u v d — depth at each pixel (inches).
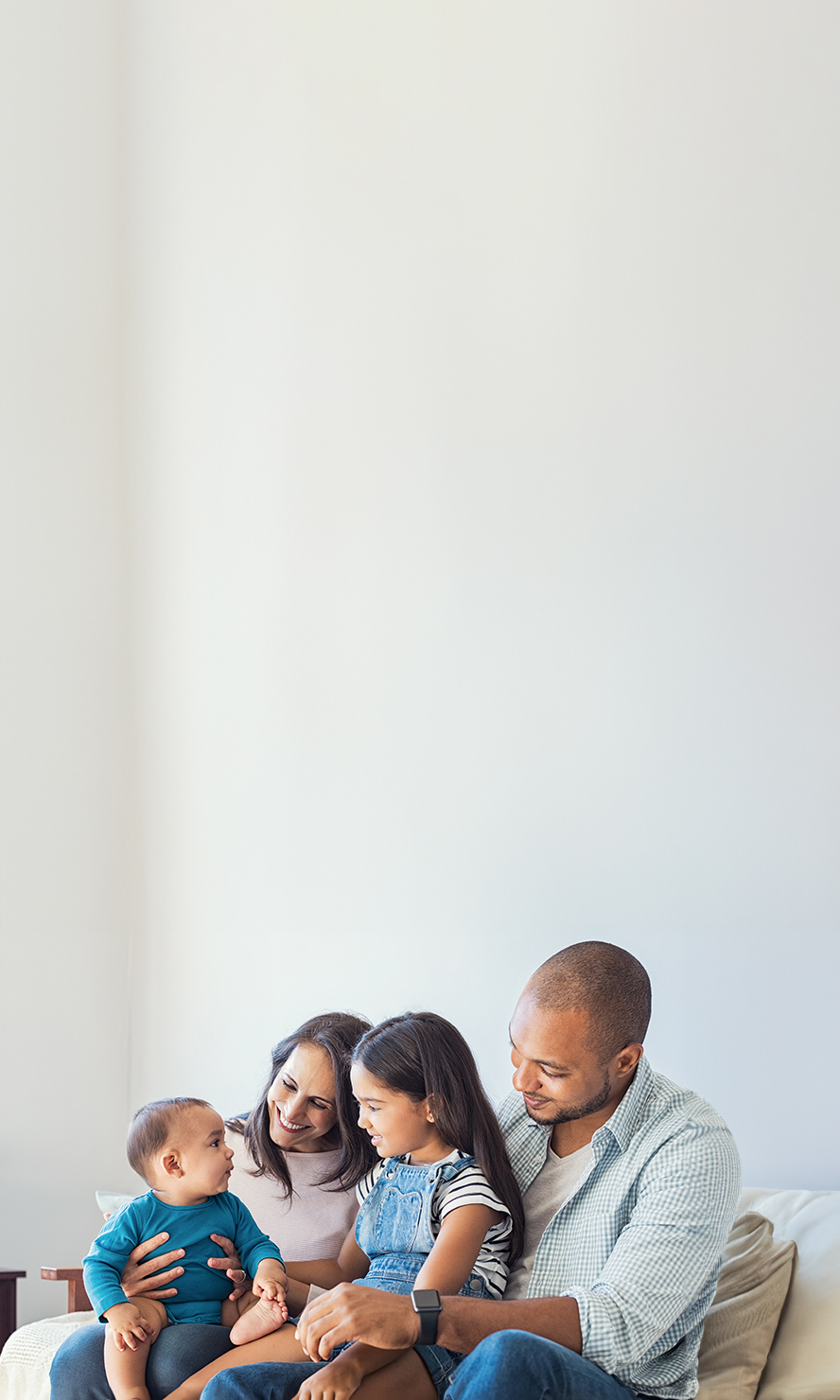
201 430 143.6
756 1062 92.2
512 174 116.4
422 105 124.6
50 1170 137.9
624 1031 69.9
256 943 130.3
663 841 99.2
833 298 94.4
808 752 92.4
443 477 118.5
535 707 108.8
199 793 139.3
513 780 109.6
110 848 146.7
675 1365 65.0
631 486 104.6
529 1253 72.5
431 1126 73.2
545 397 111.3
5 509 143.9
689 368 102.0
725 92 102.3
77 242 152.8
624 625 103.7
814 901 90.8
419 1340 58.7
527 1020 70.6
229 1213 77.2
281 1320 70.6
